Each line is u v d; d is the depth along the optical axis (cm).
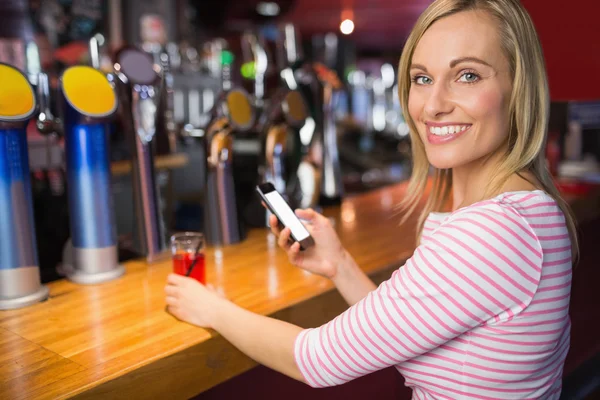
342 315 90
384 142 858
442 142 91
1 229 114
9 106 110
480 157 95
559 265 83
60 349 97
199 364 99
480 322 81
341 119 803
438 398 88
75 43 359
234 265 147
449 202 143
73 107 124
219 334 103
